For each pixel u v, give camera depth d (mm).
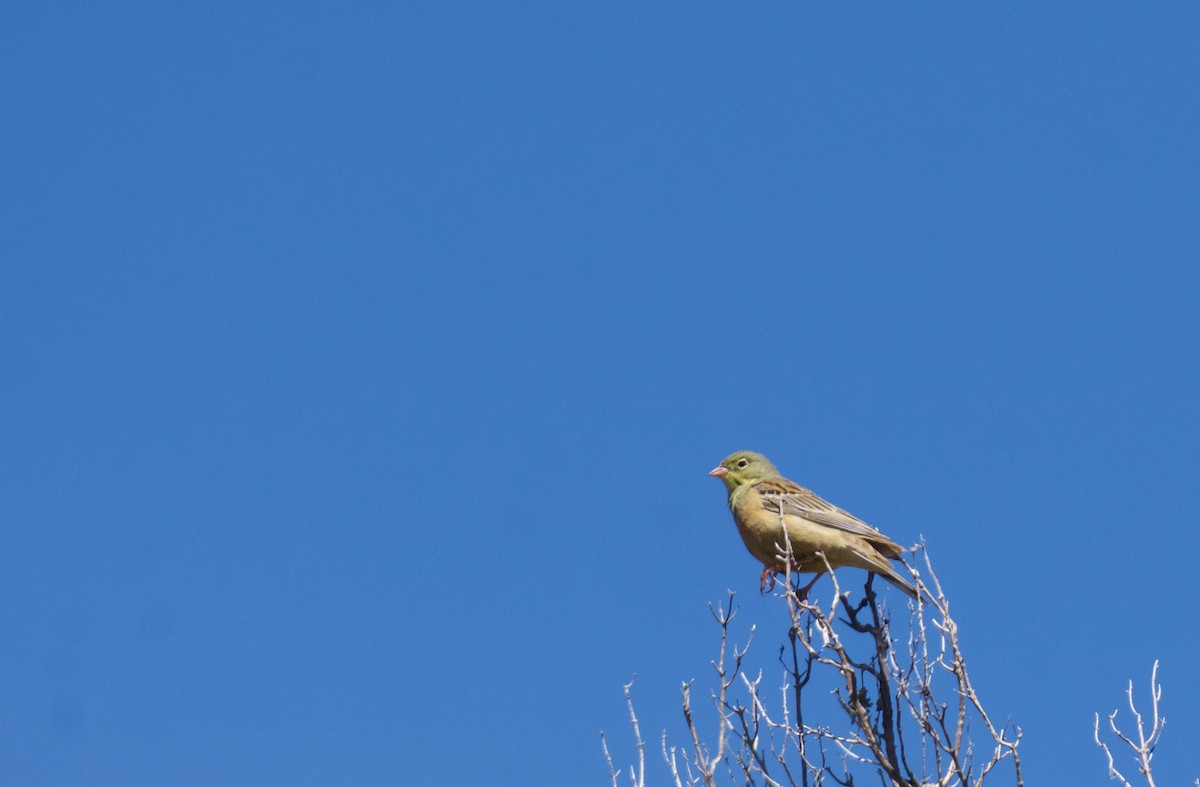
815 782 11930
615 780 11016
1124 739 10961
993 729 11258
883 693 12398
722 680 11844
